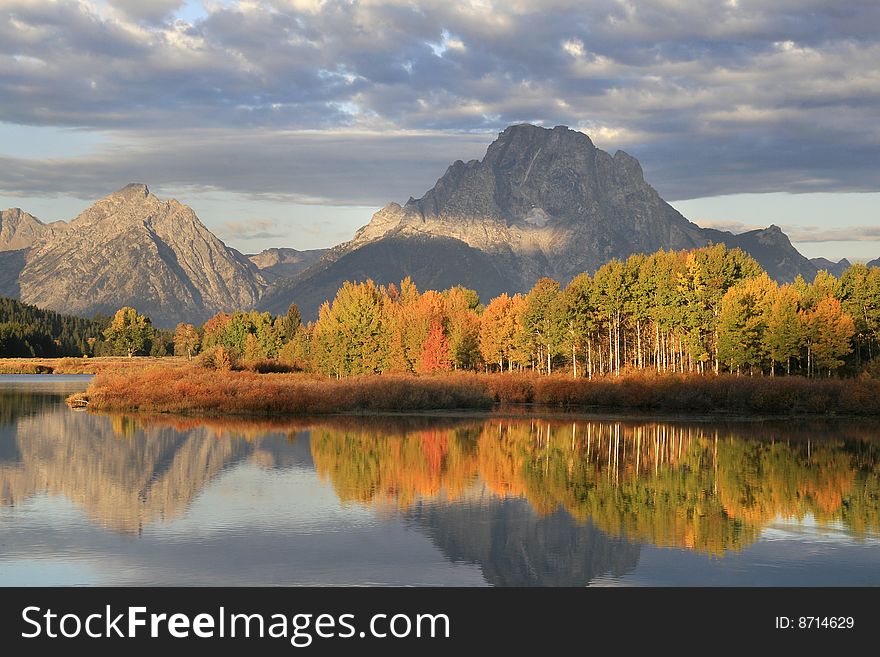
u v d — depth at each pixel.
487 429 60.72
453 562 26.05
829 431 60.47
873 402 71.88
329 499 34.78
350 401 75.56
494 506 33.69
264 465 43.28
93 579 24.33
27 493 35.72
